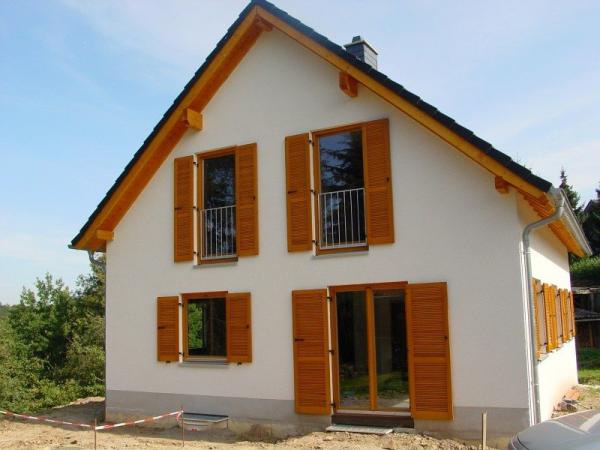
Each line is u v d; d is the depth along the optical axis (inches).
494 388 358.9
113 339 505.0
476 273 370.6
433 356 373.1
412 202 392.8
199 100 474.9
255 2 435.8
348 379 406.9
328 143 435.2
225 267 458.0
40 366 844.0
